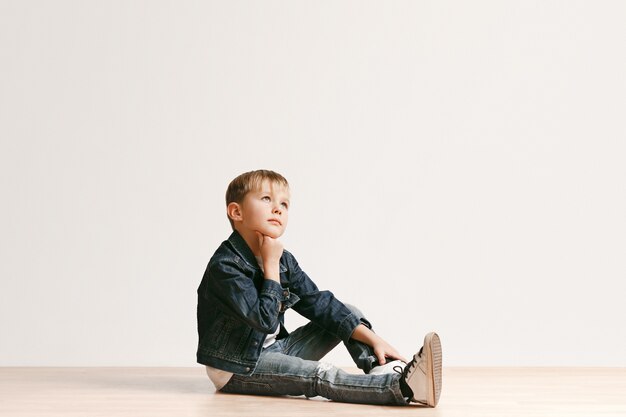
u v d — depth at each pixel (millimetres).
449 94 3570
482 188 3545
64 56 3395
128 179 3396
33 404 1967
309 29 3547
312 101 3520
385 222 3504
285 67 3523
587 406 1999
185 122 3445
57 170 3357
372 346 2242
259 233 2148
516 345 3498
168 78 3449
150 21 3461
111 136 3400
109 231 3369
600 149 3592
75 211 3357
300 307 2312
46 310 3314
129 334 3355
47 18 3396
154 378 2686
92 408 1889
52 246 3336
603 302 3541
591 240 3559
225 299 2115
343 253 3479
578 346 3516
